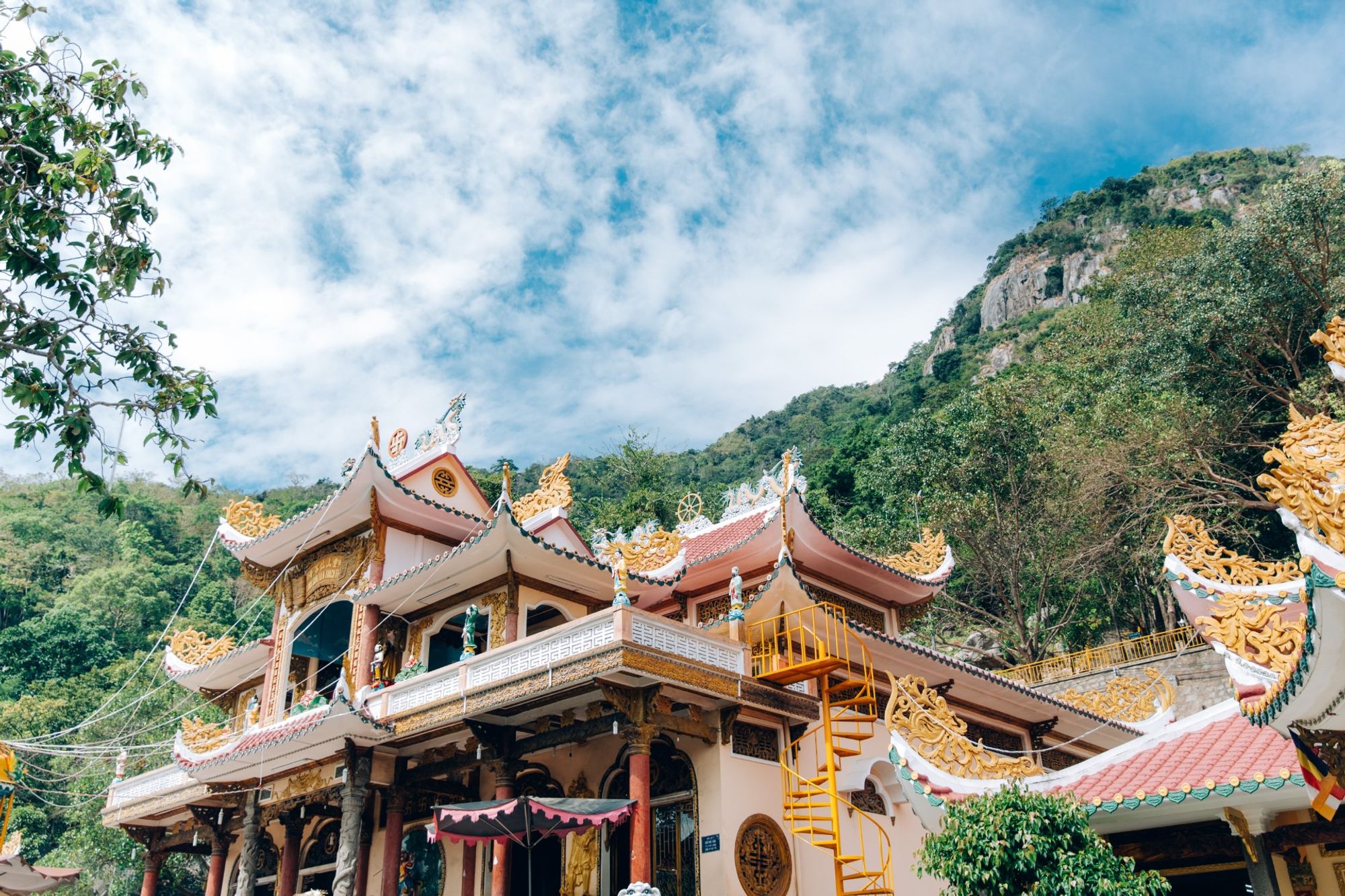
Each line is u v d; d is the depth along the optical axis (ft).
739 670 67.15
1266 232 145.38
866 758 75.82
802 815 69.41
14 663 221.25
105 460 43.98
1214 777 42.52
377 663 83.56
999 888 39.17
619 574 62.69
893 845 76.33
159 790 94.32
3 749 73.61
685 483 390.01
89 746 93.91
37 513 310.24
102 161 43.01
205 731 92.43
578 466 305.73
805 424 417.69
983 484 161.99
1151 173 417.49
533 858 76.64
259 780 82.23
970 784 47.80
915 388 315.58
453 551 77.05
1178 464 142.31
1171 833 48.88
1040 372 199.21
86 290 43.68
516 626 77.56
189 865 147.74
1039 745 92.94
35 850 165.68
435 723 69.51
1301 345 148.05
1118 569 155.63
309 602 92.17
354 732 71.61
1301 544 32.83
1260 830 43.96
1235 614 36.96
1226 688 128.06
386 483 84.99
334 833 91.30
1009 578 167.84
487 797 78.74
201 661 105.19
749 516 96.43
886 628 95.45
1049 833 39.86
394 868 75.66
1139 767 47.50
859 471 229.86
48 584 278.05
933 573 95.71
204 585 282.97
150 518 326.44
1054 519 154.61
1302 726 34.50
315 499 374.22
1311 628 28.99
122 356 45.34
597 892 69.87
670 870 67.15
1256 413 152.97
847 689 74.69
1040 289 391.24
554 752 77.66
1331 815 37.78
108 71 45.60
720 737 66.28
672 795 68.80
